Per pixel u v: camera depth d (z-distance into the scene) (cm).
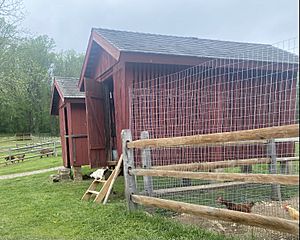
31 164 1407
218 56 665
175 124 645
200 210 334
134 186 448
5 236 383
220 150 655
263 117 646
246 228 374
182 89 654
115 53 611
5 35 1856
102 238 351
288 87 613
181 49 686
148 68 644
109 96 841
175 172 368
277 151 662
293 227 249
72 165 894
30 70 3272
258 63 645
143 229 371
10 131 3641
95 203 535
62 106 1023
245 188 546
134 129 615
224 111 664
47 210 506
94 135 771
